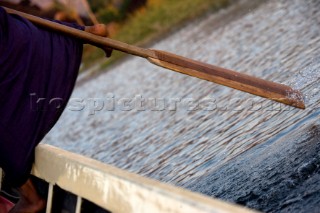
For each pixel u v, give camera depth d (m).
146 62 13.81
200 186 4.60
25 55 3.38
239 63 9.08
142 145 6.92
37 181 3.56
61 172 3.12
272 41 9.35
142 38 16.34
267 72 7.56
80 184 2.92
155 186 2.47
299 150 4.30
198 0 16.16
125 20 17.66
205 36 13.02
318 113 4.93
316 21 9.27
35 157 3.44
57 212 3.26
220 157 5.09
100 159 7.18
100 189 2.75
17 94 3.37
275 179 4.03
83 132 9.23
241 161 4.72
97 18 17.45
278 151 4.50
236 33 11.62
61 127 10.21
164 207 2.37
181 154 5.79
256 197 3.95
